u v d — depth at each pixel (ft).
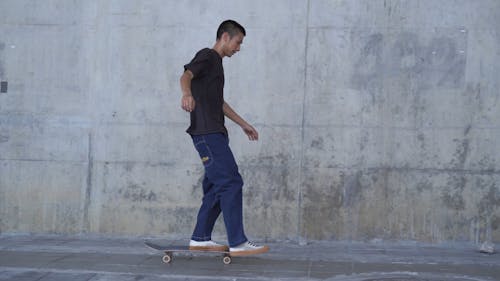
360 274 12.77
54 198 17.80
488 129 16.67
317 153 17.11
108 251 15.46
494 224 16.57
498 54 16.69
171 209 17.52
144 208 17.58
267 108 17.28
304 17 17.22
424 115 16.85
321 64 17.15
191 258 14.52
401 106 16.94
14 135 17.85
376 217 16.92
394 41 16.97
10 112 17.92
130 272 12.78
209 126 13.50
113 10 17.80
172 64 17.63
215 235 17.26
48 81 17.88
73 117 17.80
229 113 14.56
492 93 16.69
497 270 13.44
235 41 14.06
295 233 17.12
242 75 17.37
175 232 17.51
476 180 16.66
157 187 17.57
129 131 17.67
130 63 17.72
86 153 17.75
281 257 14.82
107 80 17.76
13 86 17.98
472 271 13.25
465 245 16.62
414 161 16.85
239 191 13.60
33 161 17.80
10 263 13.67
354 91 17.06
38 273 12.60
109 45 17.79
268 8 17.34
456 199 16.70
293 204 17.13
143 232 17.60
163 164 17.57
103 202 17.70
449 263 14.20
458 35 16.80
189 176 17.48
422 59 16.90
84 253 15.12
